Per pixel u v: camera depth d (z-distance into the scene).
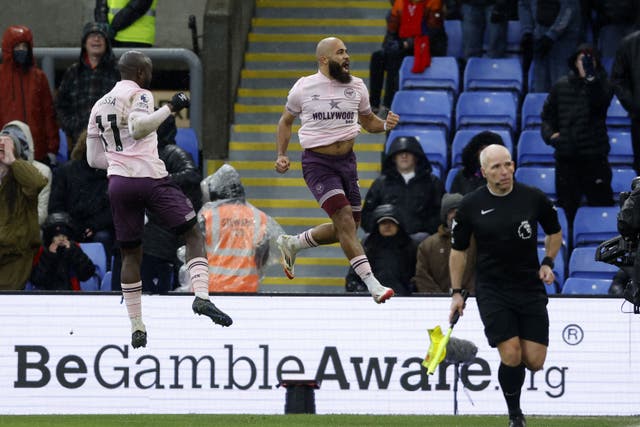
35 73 49.78
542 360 30.38
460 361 36.38
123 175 30.73
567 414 36.88
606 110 48.75
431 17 55.25
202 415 36.22
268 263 41.16
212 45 55.50
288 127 31.61
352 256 30.86
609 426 33.16
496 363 36.91
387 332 37.06
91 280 43.53
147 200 30.94
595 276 45.34
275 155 55.03
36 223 40.56
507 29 57.38
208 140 55.12
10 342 37.12
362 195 52.44
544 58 54.88
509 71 55.41
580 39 54.41
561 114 48.53
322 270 49.66
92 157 31.95
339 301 37.19
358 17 61.47
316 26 60.78
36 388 37.09
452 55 59.12
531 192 30.39
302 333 37.16
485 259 30.36
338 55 30.86
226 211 40.56
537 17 54.19
